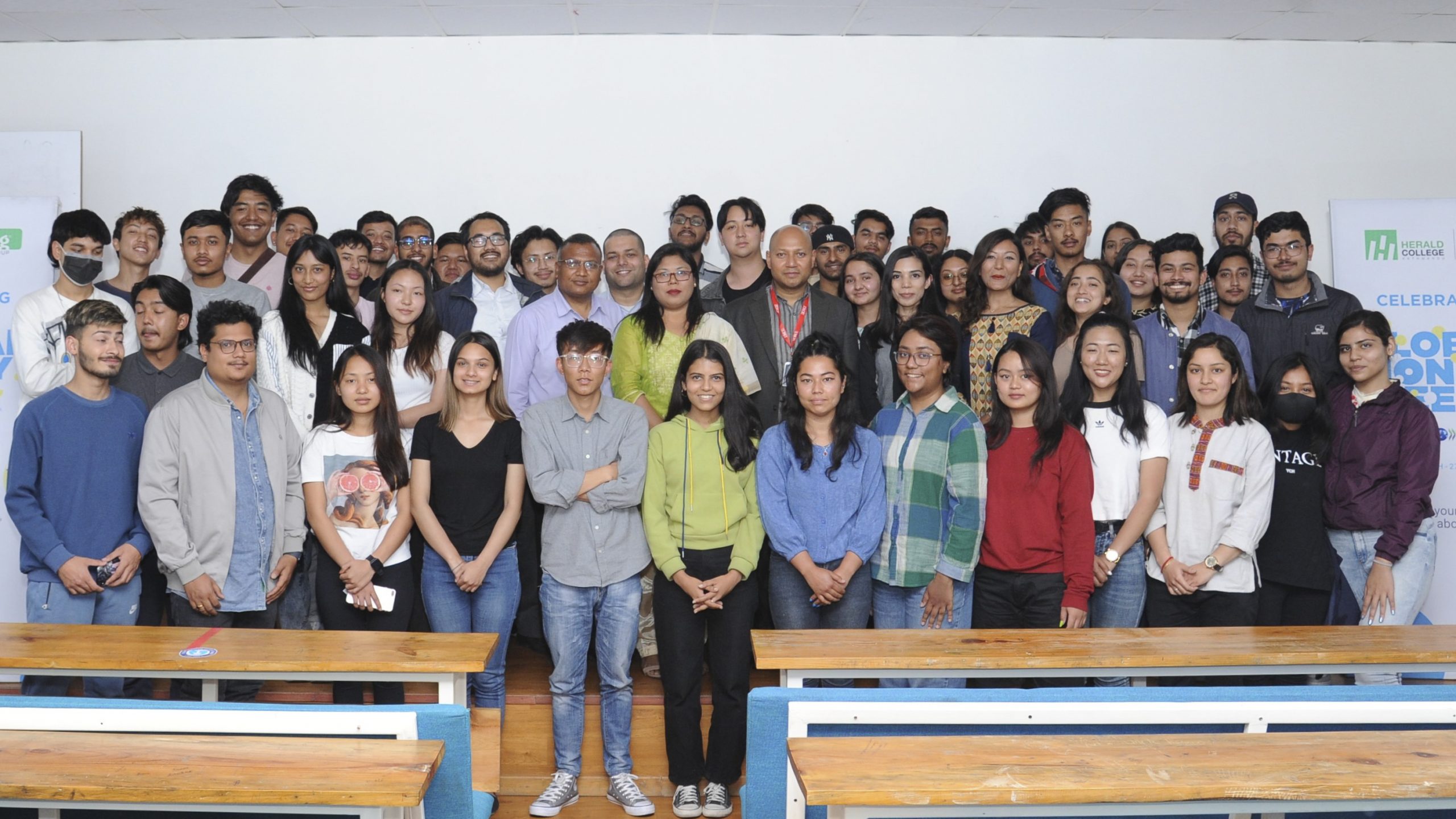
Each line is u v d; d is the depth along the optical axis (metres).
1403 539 3.35
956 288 3.88
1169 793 1.56
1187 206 4.92
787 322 3.64
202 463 3.00
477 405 3.11
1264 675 2.43
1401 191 4.93
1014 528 3.08
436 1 4.30
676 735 2.99
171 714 1.81
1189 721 1.86
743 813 2.04
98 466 3.09
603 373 3.02
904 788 1.54
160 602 3.30
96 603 3.09
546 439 3.04
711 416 3.11
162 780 1.57
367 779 1.58
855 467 3.01
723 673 2.98
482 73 4.78
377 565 3.06
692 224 4.33
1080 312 3.50
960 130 4.88
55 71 4.67
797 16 4.57
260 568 3.05
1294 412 3.38
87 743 1.72
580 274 3.61
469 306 3.91
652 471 3.04
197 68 4.70
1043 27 4.73
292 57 4.73
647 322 3.40
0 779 1.57
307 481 3.11
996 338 3.59
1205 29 4.74
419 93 4.77
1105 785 1.56
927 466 3.03
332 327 3.46
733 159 4.84
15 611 3.88
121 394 3.19
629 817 2.97
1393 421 3.41
